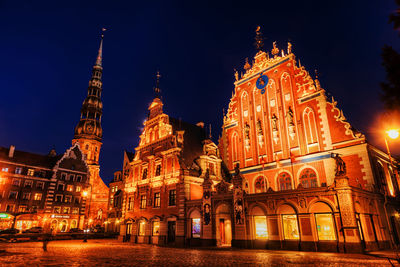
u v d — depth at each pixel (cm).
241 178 3050
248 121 3922
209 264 1681
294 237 2583
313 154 3119
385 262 1688
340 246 2281
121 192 6650
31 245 3481
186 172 3672
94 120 10050
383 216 2784
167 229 3694
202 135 4756
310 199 2528
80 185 6781
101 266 1608
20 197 5778
